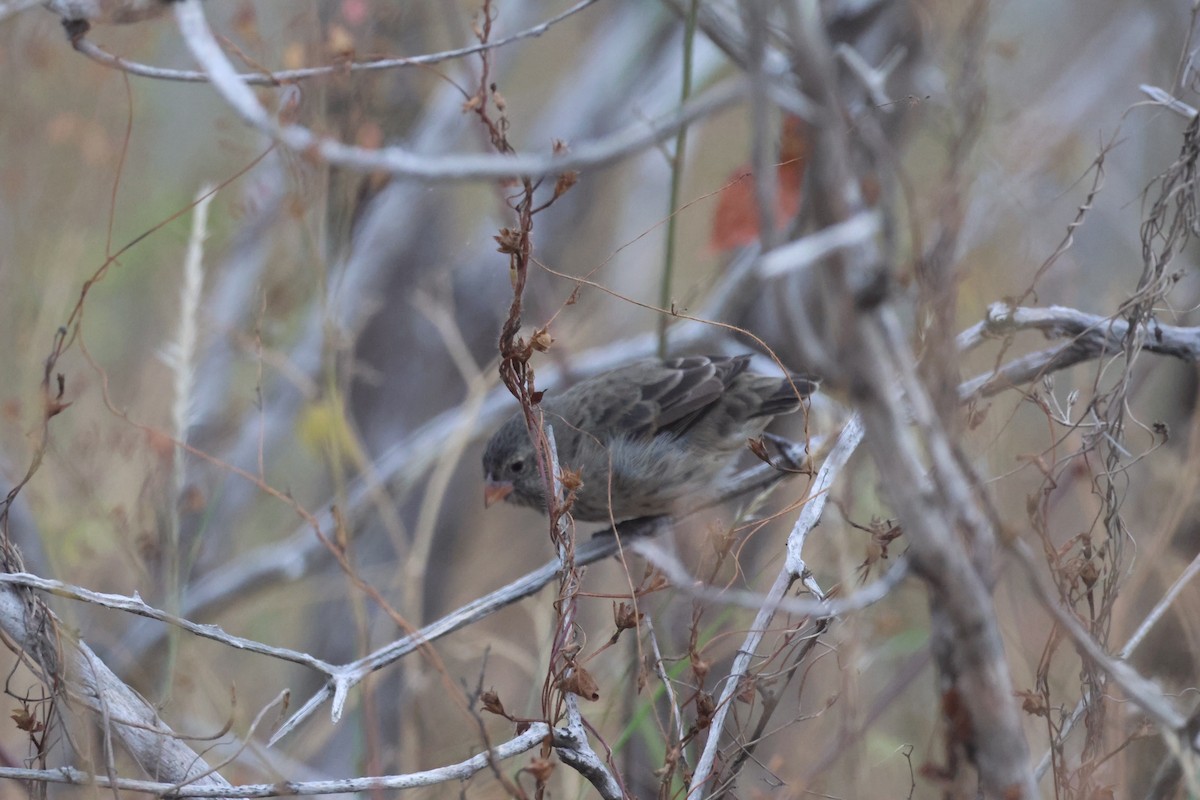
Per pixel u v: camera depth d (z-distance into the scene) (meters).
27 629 6.63
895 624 8.81
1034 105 14.12
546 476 6.54
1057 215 12.71
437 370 14.91
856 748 7.91
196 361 12.19
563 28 18.11
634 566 10.64
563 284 14.73
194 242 9.93
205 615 12.79
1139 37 15.52
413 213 14.56
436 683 12.33
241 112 5.57
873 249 4.66
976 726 5.06
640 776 8.72
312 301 12.87
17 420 10.16
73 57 12.37
